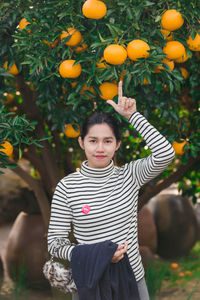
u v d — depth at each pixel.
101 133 2.02
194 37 2.32
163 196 5.65
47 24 2.41
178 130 2.95
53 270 1.99
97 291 1.89
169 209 5.49
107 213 1.98
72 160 4.73
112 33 2.27
